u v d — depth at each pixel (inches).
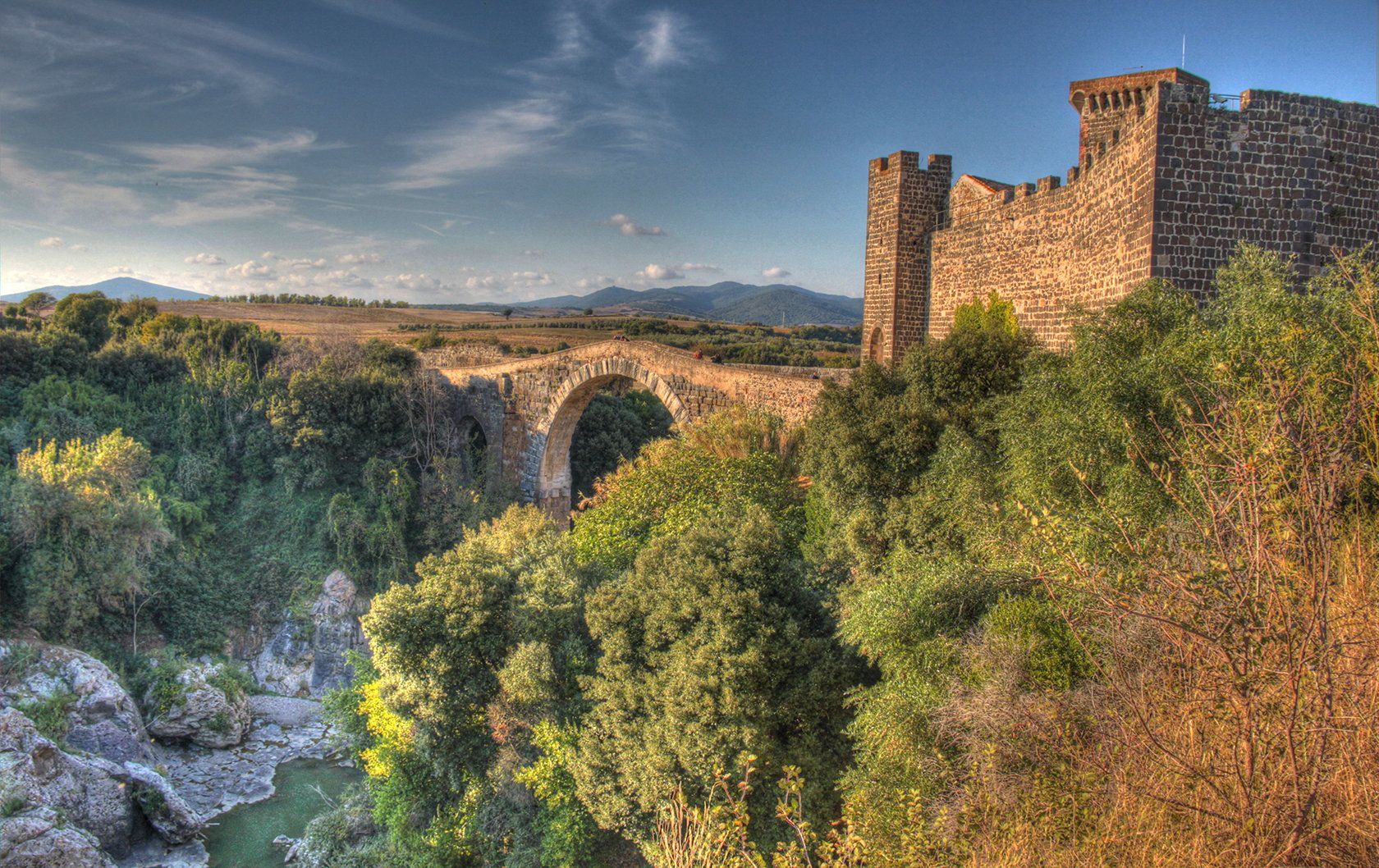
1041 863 353.1
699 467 1240.8
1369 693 269.9
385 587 2053.4
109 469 1776.6
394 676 1045.8
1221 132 810.2
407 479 2229.3
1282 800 271.6
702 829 454.3
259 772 1536.7
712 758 753.6
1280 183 811.4
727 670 773.3
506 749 1035.3
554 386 2121.1
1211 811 282.7
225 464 2176.4
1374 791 260.8
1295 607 270.2
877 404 897.5
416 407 2374.5
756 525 889.5
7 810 1088.8
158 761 1519.4
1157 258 813.2
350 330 3978.8
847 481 874.1
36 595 1552.7
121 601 1723.7
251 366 2487.7
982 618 554.6
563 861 892.6
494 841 1016.9
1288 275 673.0
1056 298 1121.4
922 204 1599.4
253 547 2053.4
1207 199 811.4
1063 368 721.6
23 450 1818.4
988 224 1322.6
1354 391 342.6
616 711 867.4
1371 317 377.4
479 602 1032.8
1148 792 309.9
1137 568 340.8
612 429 2645.2
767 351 3597.4
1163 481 408.8
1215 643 272.5
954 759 490.3
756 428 1285.7
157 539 1793.8
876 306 1663.4
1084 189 1029.8
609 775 866.8
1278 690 271.7
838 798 737.0
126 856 1253.1
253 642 1937.7
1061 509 542.6
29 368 2119.8
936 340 950.4
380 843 1156.5
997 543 620.7
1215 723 301.6
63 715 1386.6
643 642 893.2
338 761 1590.8
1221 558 286.5
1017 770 408.8
